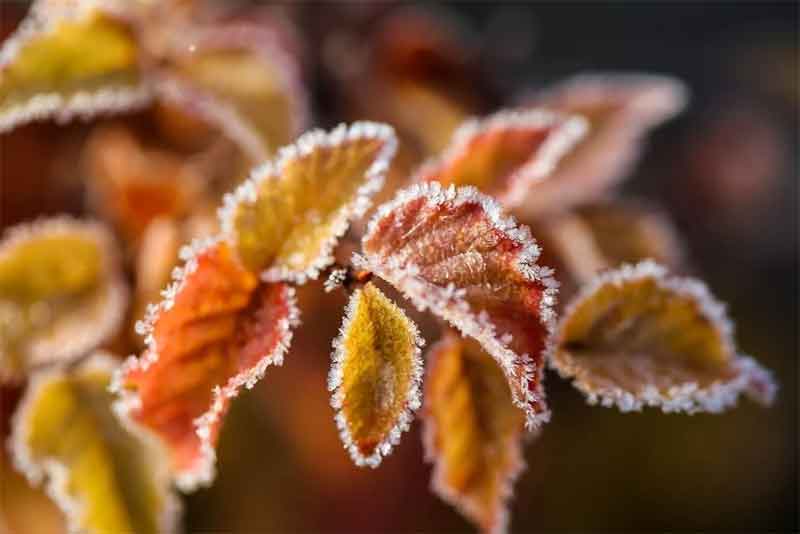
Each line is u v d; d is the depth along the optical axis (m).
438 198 0.16
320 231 0.17
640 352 0.18
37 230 0.21
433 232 0.16
